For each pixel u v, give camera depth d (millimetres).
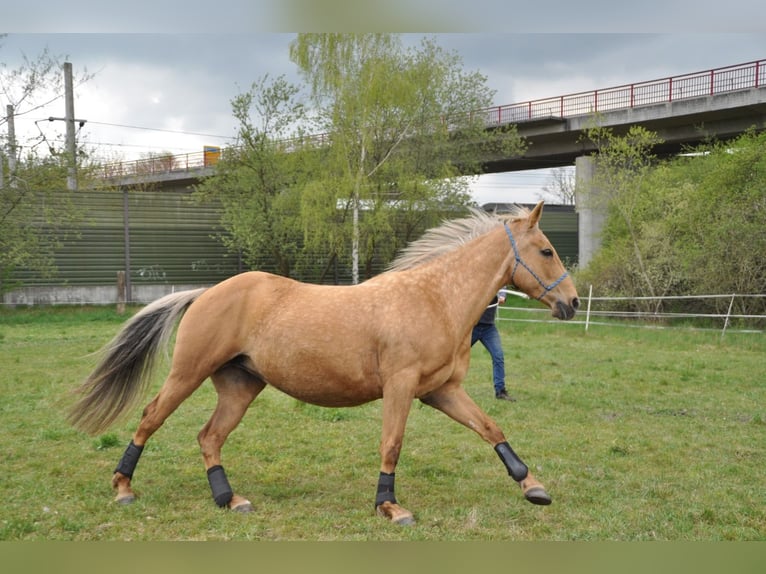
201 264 28375
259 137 26031
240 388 5211
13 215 21969
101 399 5141
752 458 6285
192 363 4922
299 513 4820
